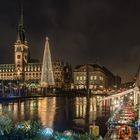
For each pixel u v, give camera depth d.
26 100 186.88
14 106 128.00
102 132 37.97
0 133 11.02
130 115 42.16
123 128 22.30
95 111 87.31
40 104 142.62
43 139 11.83
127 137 22.14
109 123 37.44
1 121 12.04
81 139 13.57
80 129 44.94
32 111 99.56
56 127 51.88
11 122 12.35
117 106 56.50
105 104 108.38
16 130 11.49
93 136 14.29
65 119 70.50
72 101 169.12
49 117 77.50
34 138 11.36
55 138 12.53
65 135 13.09
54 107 120.88
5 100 167.38
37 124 12.78
